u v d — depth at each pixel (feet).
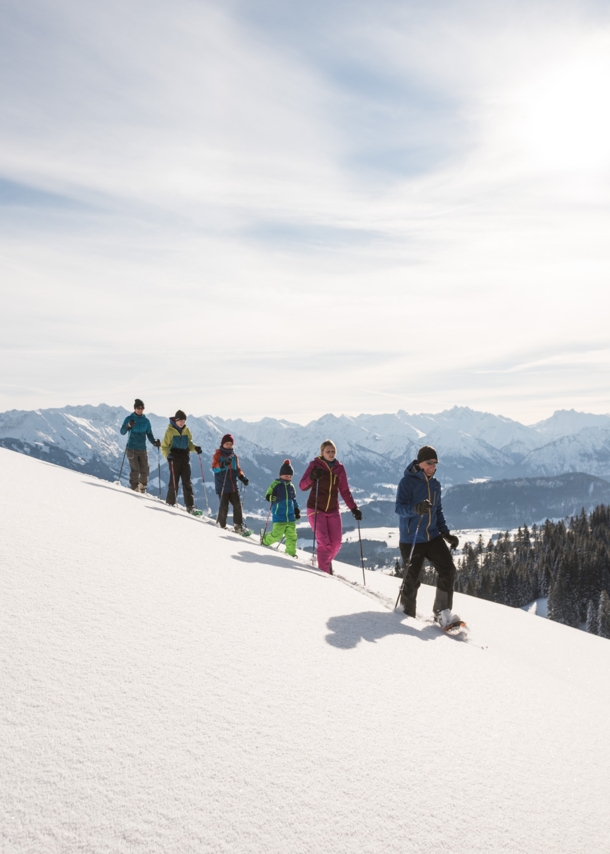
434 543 22.18
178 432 41.96
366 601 20.94
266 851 6.48
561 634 31.32
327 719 9.75
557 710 13.48
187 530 25.38
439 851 7.13
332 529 29.58
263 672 10.97
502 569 483.92
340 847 6.81
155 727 8.25
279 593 17.37
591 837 8.25
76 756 7.25
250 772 7.77
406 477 22.39
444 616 20.17
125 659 10.04
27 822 6.10
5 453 36.76
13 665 8.89
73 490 26.86
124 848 6.07
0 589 11.53
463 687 13.21
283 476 33.35
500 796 8.71
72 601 11.96
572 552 461.78
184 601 13.91
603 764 10.90
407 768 8.81
